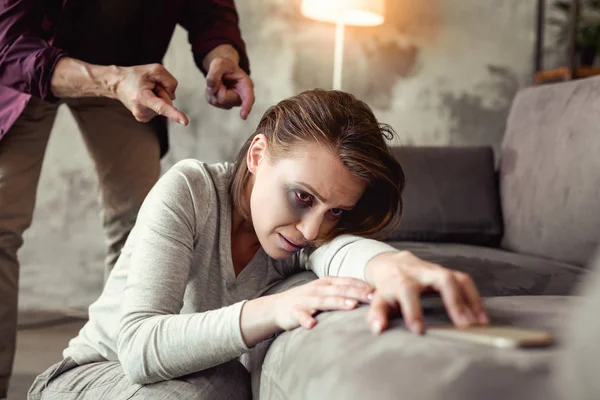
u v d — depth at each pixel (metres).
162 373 0.78
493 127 3.49
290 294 0.71
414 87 3.44
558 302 0.65
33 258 3.10
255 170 0.93
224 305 1.00
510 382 0.39
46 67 1.29
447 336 0.50
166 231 0.88
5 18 1.35
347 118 0.84
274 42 3.32
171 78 1.21
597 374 0.32
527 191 2.04
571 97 1.91
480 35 3.47
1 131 1.43
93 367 0.98
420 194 2.23
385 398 0.42
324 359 0.54
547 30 3.52
